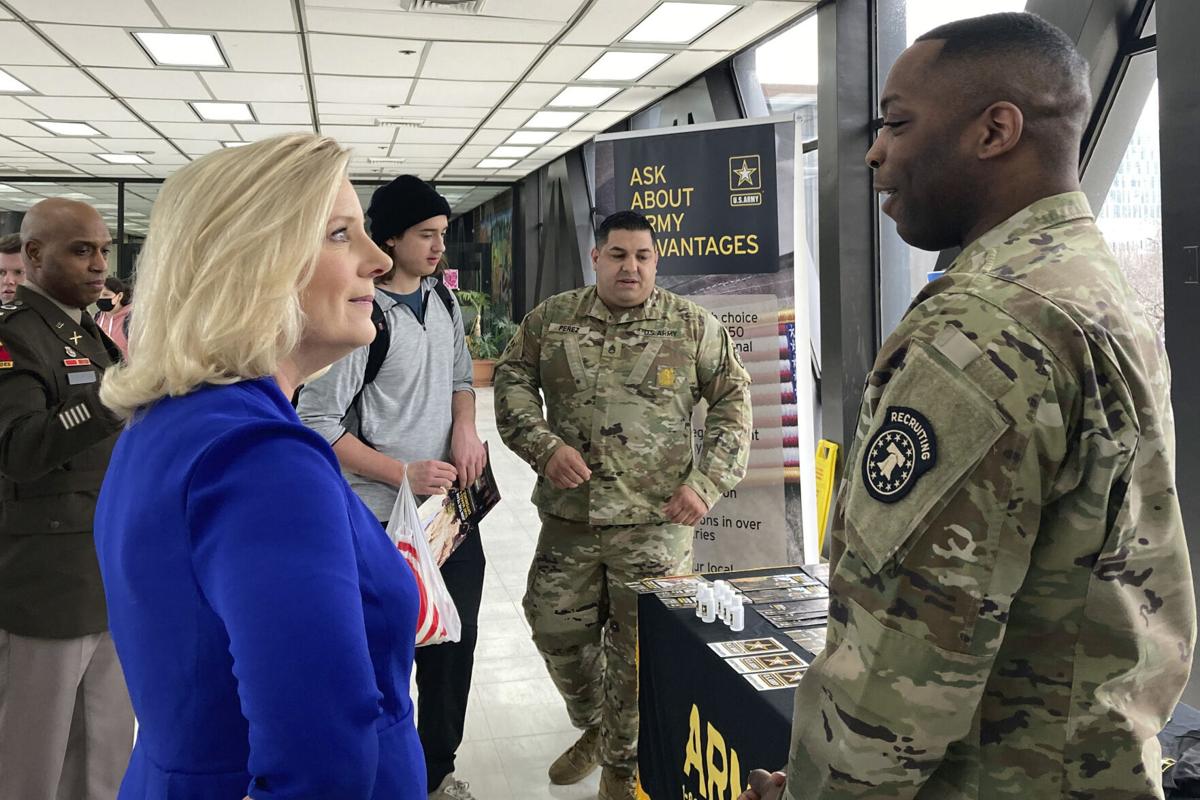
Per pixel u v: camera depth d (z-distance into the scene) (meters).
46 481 1.93
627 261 2.49
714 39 5.43
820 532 3.42
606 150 3.81
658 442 2.49
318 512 0.72
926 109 0.93
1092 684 0.82
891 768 0.83
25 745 1.96
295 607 0.66
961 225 0.95
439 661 2.35
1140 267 3.09
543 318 2.64
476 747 2.84
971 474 0.79
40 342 1.91
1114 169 3.18
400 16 4.87
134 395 0.82
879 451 0.85
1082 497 0.80
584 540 2.49
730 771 1.61
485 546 5.23
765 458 3.34
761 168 3.39
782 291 3.37
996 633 0.79
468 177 12.30
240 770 0.73
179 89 6.53
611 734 2.42
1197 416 2.53
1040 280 0.83
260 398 0.82
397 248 2.30
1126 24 3.05
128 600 0.76
